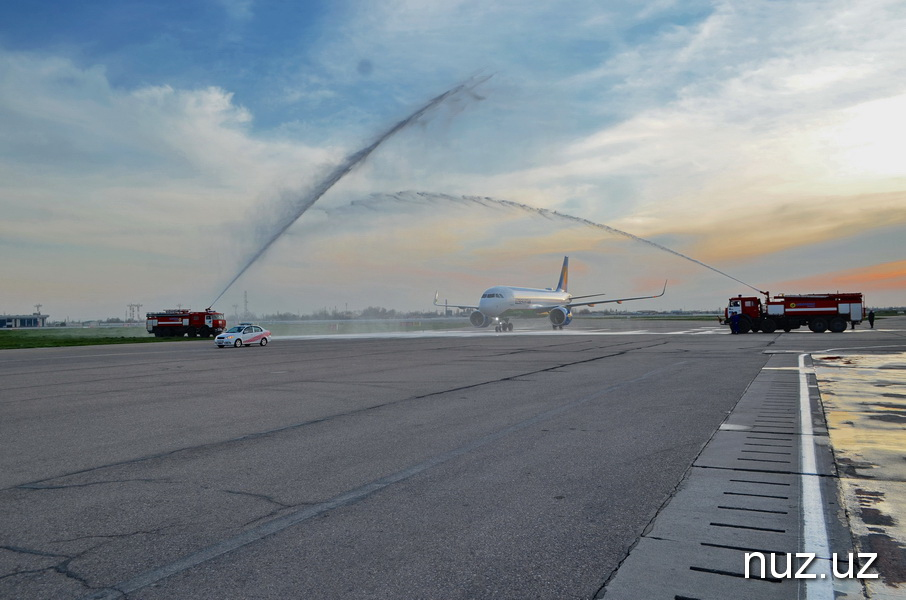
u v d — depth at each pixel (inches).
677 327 2896.2
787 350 1105.4
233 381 746.8
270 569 184.5
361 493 264.2
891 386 596.7
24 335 3250.5
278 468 311.6
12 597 167.9
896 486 264.8
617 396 554.9
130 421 462.6
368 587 171.3
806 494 254.4
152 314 2491.4
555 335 1978.3
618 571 180.7
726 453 330.3
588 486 270.7
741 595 165.0
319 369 895.1
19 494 270.4
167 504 253.0
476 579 175.8
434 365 918.4
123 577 180.5
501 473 294.2
